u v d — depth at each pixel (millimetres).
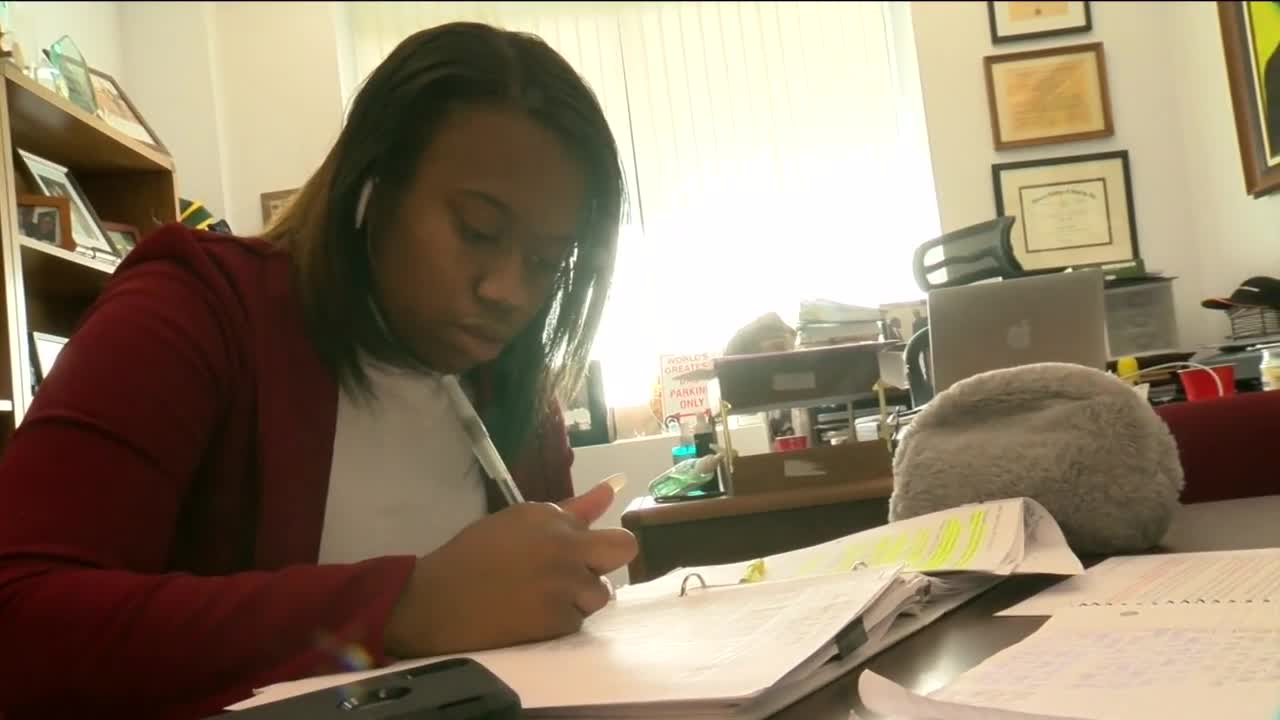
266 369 624
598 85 3414
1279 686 338
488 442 760
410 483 726
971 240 2750
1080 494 714
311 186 693
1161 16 3176
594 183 654
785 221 3375
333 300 647
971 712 326
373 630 461
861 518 1484
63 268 2043
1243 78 2756
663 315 3357
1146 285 2676
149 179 2502
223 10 3240
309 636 453
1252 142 2748
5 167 1735
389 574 488
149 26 3176
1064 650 421
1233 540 738
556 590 514
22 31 2592
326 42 3229
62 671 433
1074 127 3193
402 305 654
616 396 3330
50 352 2016
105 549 481
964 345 2156
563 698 392
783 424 2305
